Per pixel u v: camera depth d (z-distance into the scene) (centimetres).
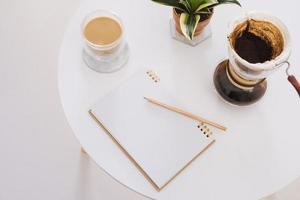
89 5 94
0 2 143
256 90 83
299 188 123
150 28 92
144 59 90
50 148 127
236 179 81
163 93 86
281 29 77
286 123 85
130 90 86
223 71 84
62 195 123
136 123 83
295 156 83
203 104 87
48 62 137
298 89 80
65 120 131
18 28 142
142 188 80
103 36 86
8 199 122
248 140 84
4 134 129
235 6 94
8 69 136
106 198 122
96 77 88
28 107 132
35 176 124
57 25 142
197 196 79
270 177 81
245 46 80
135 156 81
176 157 81
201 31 89
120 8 94
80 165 126
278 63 74
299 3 95
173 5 84
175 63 90
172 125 83
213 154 82
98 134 83
